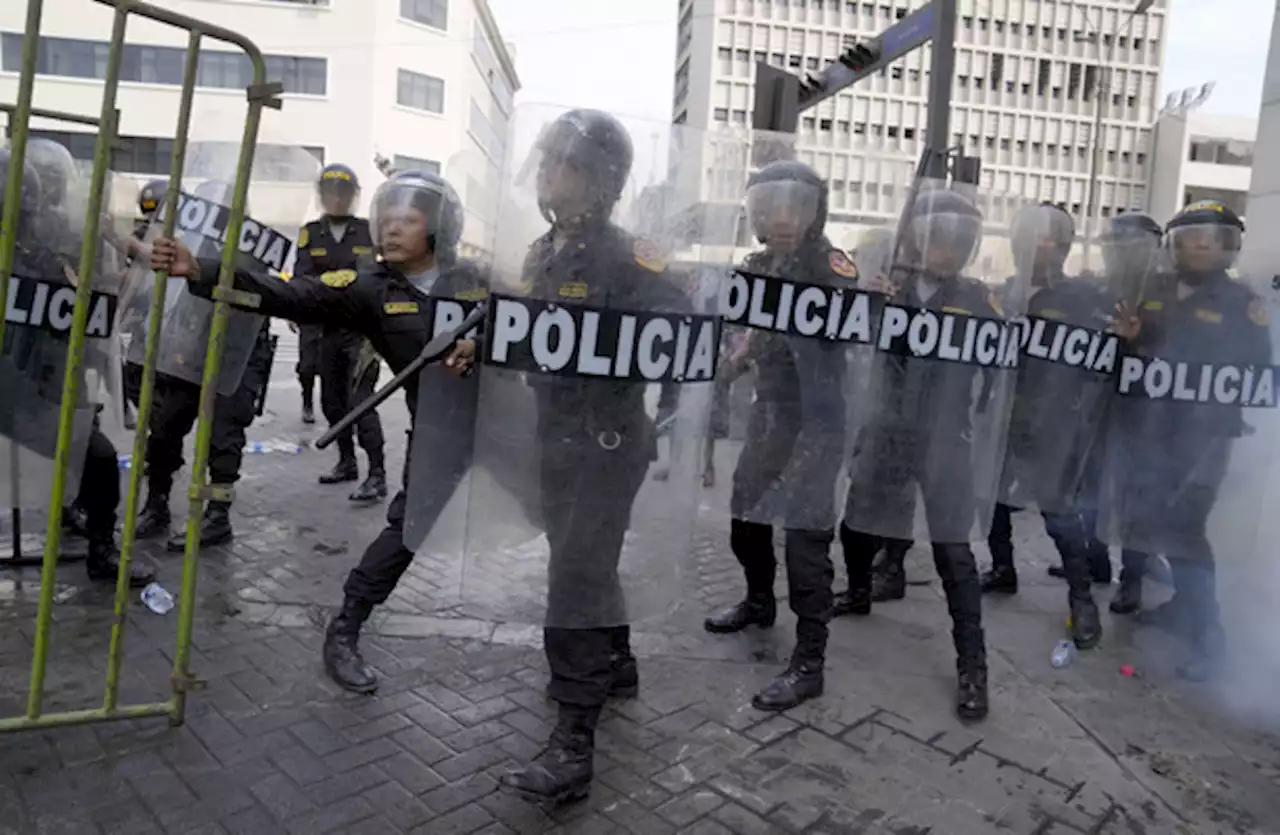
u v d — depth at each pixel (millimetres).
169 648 3223
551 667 2463
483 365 2328
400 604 3797
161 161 28484
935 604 4219
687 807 2453
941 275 2953
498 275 2260
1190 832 2451
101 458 3604
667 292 2309
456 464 2678
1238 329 3428
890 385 3016
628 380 2299
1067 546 3732
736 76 72312
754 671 3367
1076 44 73250
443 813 2355
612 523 2338
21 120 2168
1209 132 61844
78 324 2318
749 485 3080
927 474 3033
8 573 3816
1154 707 3205
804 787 2586
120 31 2217
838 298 2943
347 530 4820
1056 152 73938
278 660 3193
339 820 2303
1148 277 3461
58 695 2832
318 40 30078
